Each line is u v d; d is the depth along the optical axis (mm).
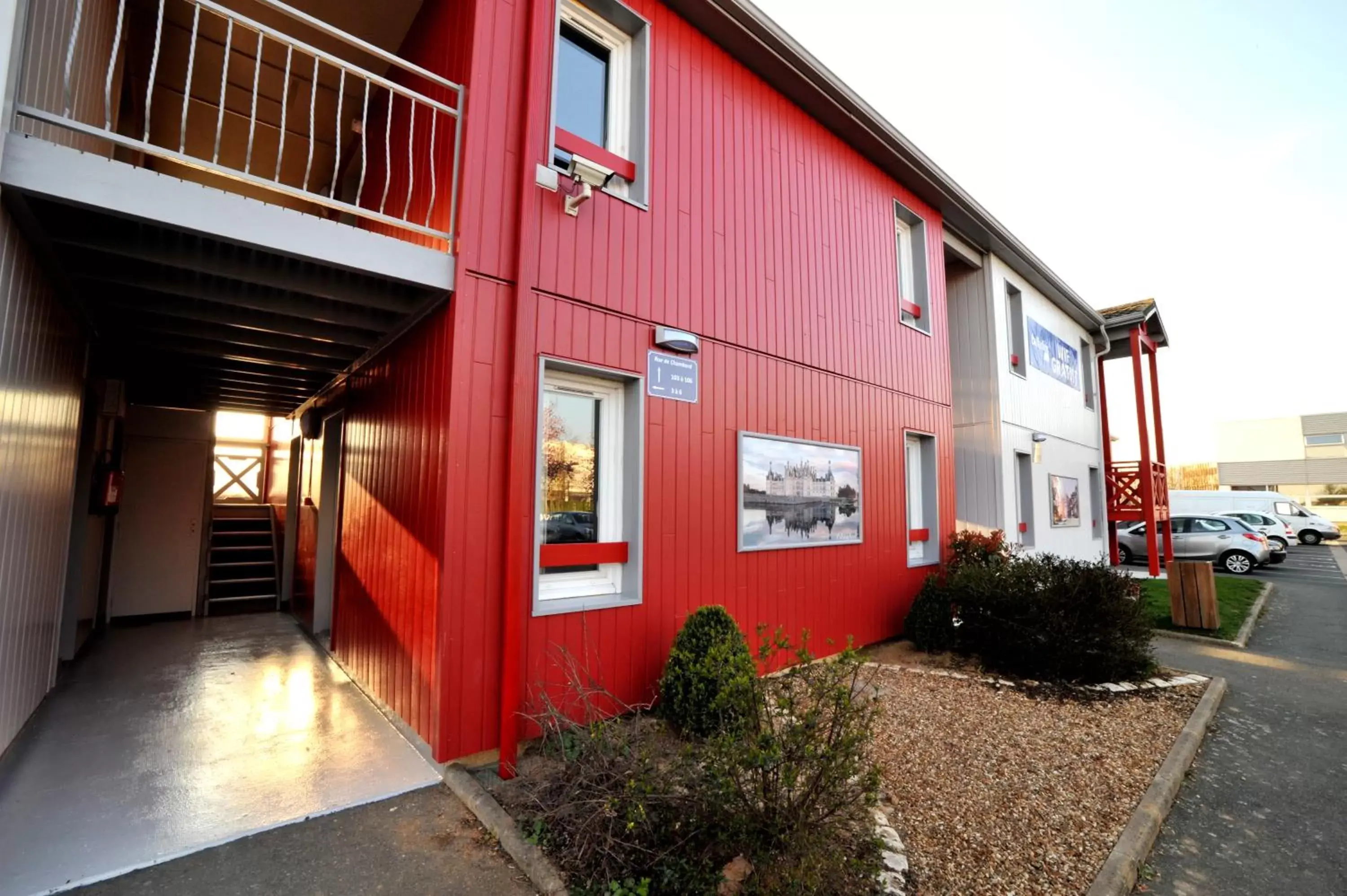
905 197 8234
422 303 3861
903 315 8188
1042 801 3420
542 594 4270
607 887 2408
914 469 8273
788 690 2846
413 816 3000
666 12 5238
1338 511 35094
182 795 3074
